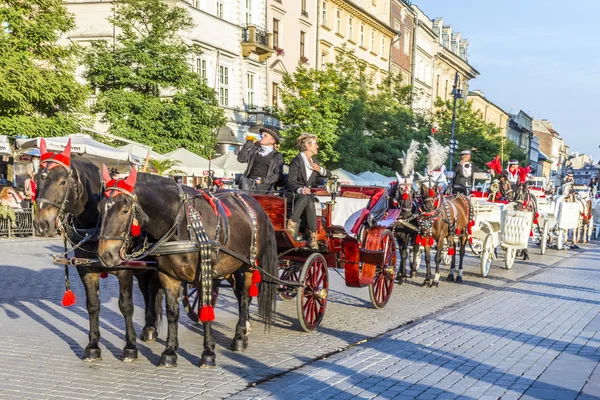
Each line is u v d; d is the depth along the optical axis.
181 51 25.12
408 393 6.32
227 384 6.48
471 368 7.23
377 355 7.74
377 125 33.19
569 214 22.84
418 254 15.27
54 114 23.88
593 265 18.08
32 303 10.51
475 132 45.28
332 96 29.84
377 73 52.66
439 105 46.41
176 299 7.05
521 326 9.53
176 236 6.73
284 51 39.28
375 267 10.23
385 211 11.64
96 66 24.55
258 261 7.97
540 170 123.12
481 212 15.56
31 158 21.86
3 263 14.94
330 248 9.60
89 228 7.01
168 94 26.91
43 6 23.47
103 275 7.45
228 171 23.94
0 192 21.53
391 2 55.56
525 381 6.74
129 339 7.26
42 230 6.45
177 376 6.71
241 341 7.79
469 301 11.75
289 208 9.02
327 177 9.77
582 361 7.56
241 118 34.66
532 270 16.77
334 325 9.43
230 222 7.34
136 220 6.31
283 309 10.55
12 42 22.52
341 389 6.41
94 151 19.55
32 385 6.35
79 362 7.18
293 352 7.79
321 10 43.31
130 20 25.55
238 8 34.47
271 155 9.23
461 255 14.37
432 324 9.59
